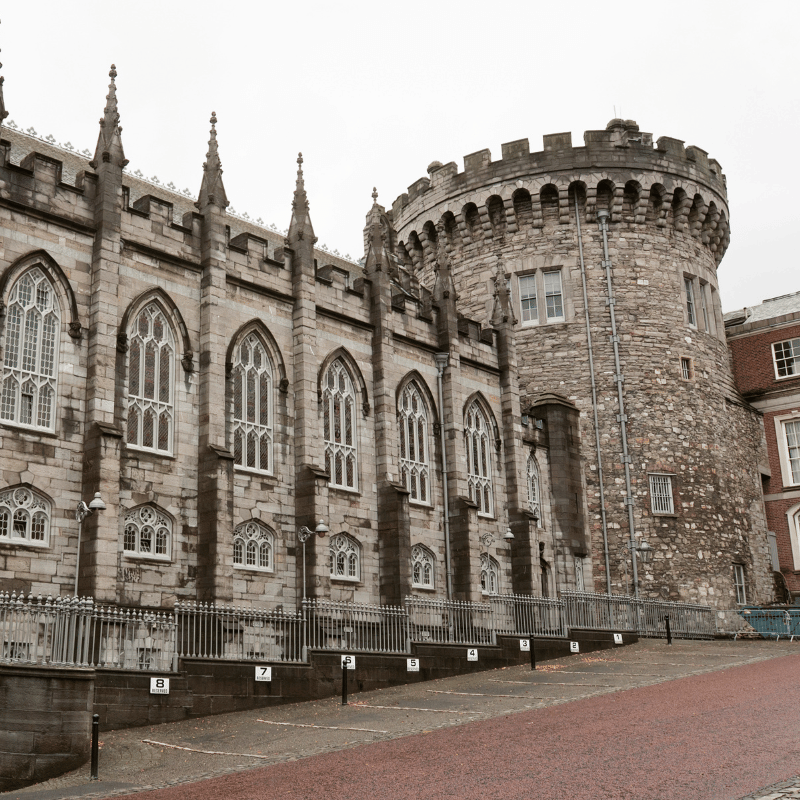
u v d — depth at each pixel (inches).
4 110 1155.3
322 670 1160.8
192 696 1015.0
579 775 613.6
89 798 665.6
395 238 2191.2
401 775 657.0
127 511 1194.6
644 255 2181.3
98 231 1222.3
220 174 1396.4
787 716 776.9
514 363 1910.7
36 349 1150.3
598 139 2188.7
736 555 2144.4
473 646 1379.2
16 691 768.9
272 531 1376.7
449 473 1708.9
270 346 1441.9
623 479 2036.2
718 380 2253.9
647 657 1459.2
